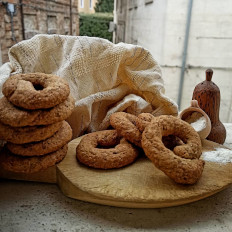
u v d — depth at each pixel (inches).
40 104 10.3
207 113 15.7
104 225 10.3
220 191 12.5
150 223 10.5
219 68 25.8
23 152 11.1
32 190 12.2
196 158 11.6
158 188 11.0
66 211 10.9
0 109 10.7
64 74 14.7
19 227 10.0
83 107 15.0
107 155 12.1
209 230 10.2
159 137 11.6
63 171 11.8
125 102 15.9
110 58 15.2
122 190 10.8
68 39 15.2
